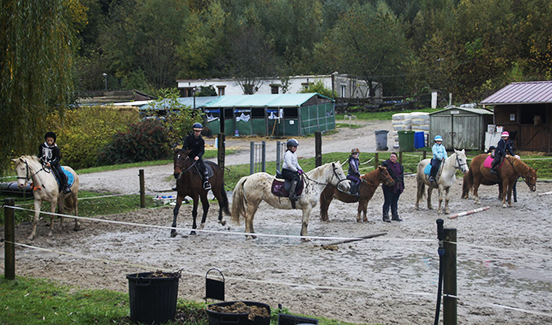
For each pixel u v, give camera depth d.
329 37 78.56
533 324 6.48
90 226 13.69
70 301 6.78
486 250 10.61
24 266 9.28
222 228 13.49
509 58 54.41
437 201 17.97
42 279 8.20
